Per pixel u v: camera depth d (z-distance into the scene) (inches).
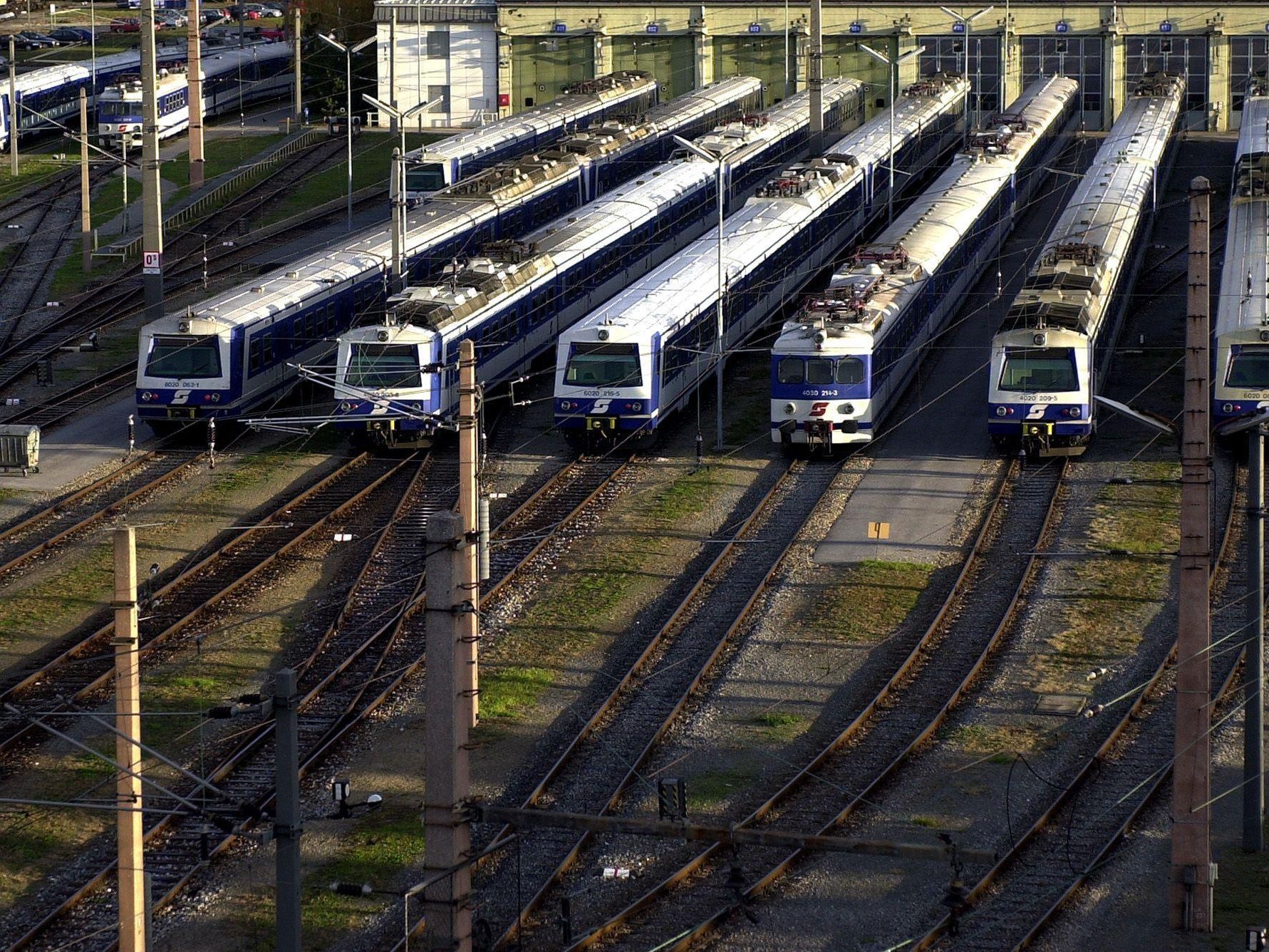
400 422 7007.9
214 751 4648.1
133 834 3221.0
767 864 3996.1
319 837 4188.0
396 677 5103.3
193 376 7273.6
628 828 2952.8
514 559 6067.9
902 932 3690.9
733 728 4739.2
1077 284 7317.9
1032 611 5502.0
